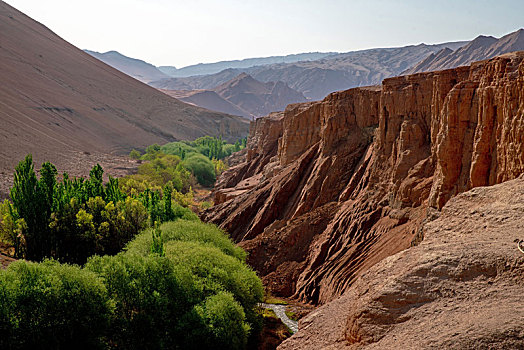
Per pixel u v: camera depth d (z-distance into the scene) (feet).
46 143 423.23
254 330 86.02
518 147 55.01
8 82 556.10
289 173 160.76
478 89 70.54
